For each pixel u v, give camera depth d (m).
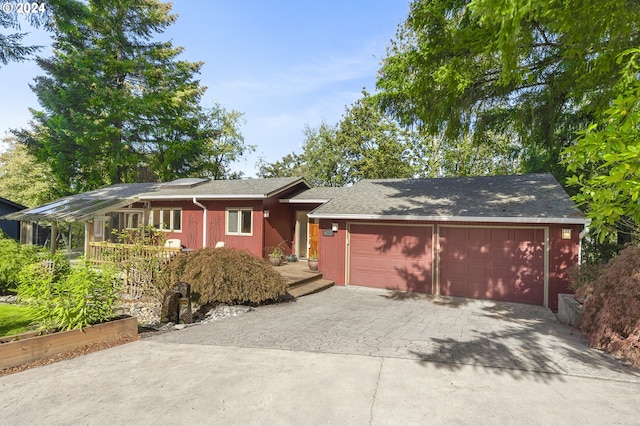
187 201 16.77
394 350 5.43
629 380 4.32
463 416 3.47
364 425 3.32
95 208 15.65
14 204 21.05
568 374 4.50
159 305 9.05
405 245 12.15
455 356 5.17
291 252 17.22
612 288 5.96
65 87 24.61
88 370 4.67
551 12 5.88
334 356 5.14
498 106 10.97
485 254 11.02
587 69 7.66
